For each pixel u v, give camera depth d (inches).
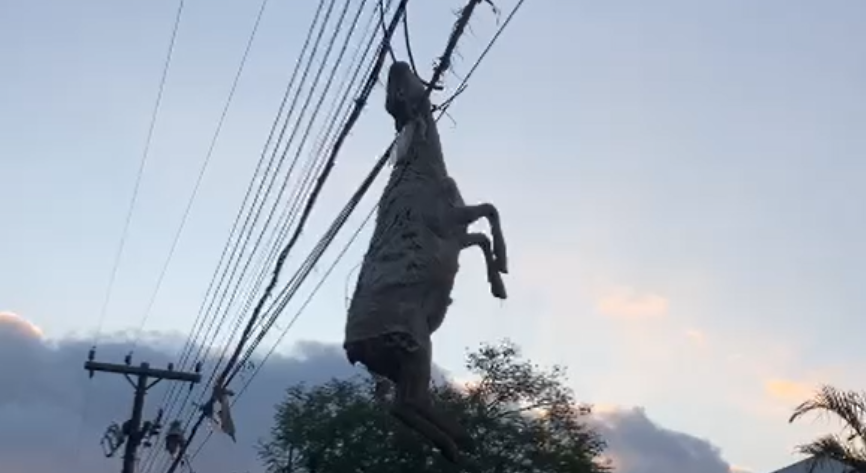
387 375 393.4
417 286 389.1
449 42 396.8
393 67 417.7
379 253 394.9
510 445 1061.1
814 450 750.5
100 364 1223.5
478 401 1064.8
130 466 1218.6
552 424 1099.9
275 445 1095.6
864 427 746.8
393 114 414.6
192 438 899.4
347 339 390.6
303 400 1106.1
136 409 1232.8
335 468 1035.3
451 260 396.5
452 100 415.5
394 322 384.8
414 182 401.1
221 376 767.7
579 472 1077.1
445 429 391.5
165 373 1239.5
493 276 405.4
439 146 412.5
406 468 1010.7
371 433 1041.5
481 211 406.9
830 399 749.3
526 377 1108.5
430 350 391.9
